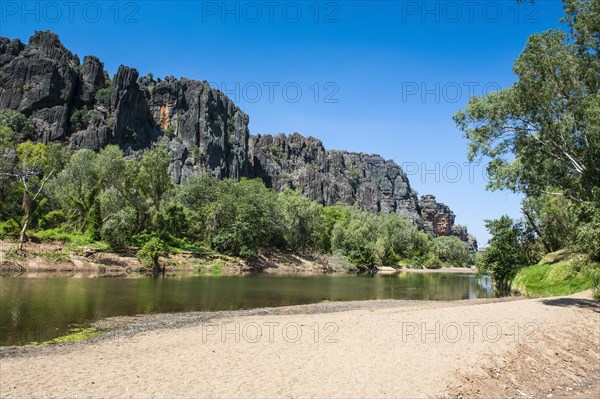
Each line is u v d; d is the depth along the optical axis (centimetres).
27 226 5988
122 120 14612
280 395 1053
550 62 2598
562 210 4259
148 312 2561
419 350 1492
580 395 1344
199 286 4316
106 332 1891
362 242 12125
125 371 1199
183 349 1484
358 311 2603
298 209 10406
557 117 2688
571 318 2167
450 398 1141
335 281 6278
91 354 1411
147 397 1004
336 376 1208
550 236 4978
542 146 2789
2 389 1024
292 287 4847
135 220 7006
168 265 6231
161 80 18550
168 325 2083
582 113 2602
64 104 13612
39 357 1356
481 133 2852
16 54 14125
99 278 4550
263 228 9169
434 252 17750
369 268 10694
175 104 17425
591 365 1642
